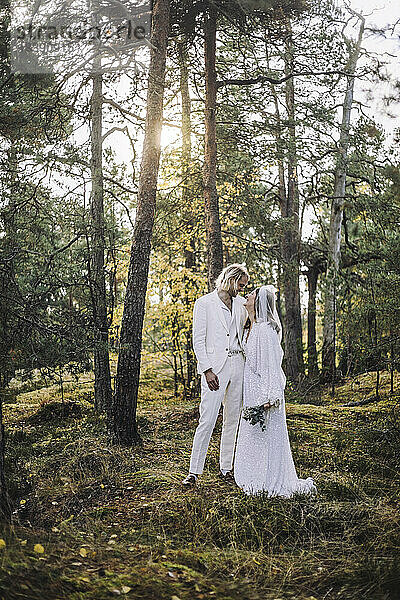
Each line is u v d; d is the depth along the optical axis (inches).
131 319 303.7
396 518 175.5
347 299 425.1
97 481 220.2
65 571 124.3
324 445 273.7
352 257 679.7
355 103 627.2
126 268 496.1
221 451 226.1
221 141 506.6
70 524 170.4
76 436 325.1
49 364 283.3
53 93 333.7
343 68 461.4
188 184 505.7
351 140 501.0
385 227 476.7
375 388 471.5
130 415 291.9
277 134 501.7
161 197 512.1
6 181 319.9
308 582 139.9
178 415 401.4
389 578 139.0
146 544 156.3
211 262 414.6
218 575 138.2
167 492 204.5
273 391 204.8
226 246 577.0
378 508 185.3
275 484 203.8
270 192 665.6
